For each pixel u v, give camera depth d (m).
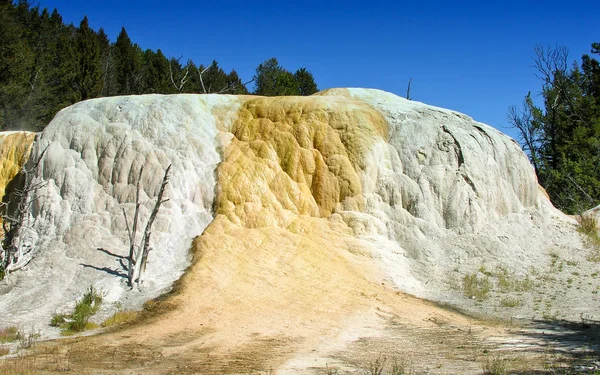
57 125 25.58
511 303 18.89
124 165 24.02
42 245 22.02
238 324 15.95
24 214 22.53
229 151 25.05
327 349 13.45
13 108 42.38
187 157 24.44
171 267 20.75
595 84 49.59
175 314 16.72
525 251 23.78
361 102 27.72
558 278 21.80
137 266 19.42
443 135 25.72
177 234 22.25
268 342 14.20
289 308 17.52
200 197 23.67
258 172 24.28
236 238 21.92
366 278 20.59
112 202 23.30
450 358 12.24
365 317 16.94
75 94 47.91
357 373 10.97
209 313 16.86
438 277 21.73
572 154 44.16
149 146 24.56
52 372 11.35
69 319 16.56
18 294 19.20
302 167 24.72
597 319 16.61
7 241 21.00
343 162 24.67
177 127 25.45
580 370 10.45
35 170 23.38
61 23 66.44
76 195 23.56
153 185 23.48
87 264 20.58
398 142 25.56
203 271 19.86
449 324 16.39
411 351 13.12
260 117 26.20
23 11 56.94
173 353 13.11
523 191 26.25
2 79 41.59
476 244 23.41
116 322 16.52
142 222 22.45
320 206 24.12
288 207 23.78
